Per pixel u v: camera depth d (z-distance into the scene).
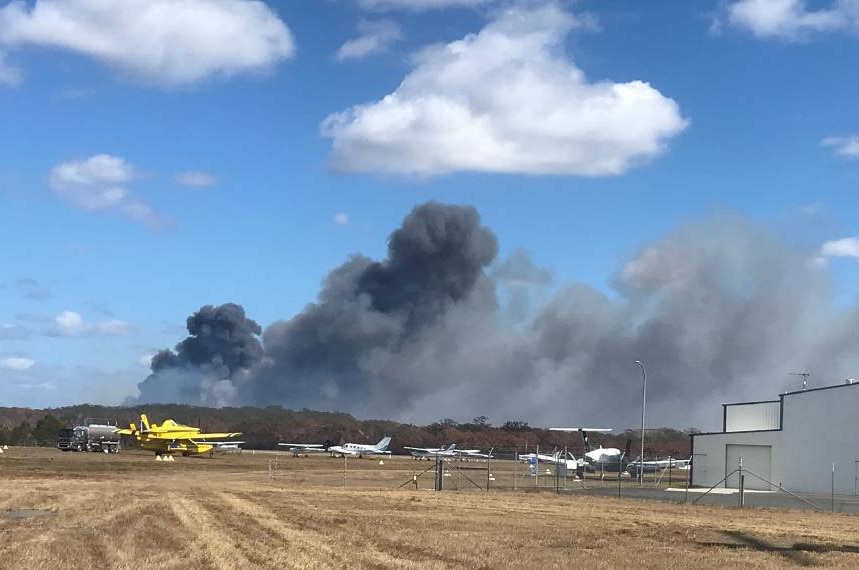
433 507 37.47
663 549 24.11
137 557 19.12
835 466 56.28
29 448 127.12
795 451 59.12
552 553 22.30
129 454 110.75
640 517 35.41
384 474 73.81
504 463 126.62
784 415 60.09
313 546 21.97
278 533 24.83
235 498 38.94
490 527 29.45
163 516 29.36
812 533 30.09
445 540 24.36
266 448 180.62
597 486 63.59
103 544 21.41
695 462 65.38
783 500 48.59
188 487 46.94
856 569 20.77
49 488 42.88
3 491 39.94
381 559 19.91
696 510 39.88
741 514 38.12
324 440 188.75
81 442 113.88
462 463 123.81
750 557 22.61
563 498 46.59
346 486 53.00
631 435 128.62
